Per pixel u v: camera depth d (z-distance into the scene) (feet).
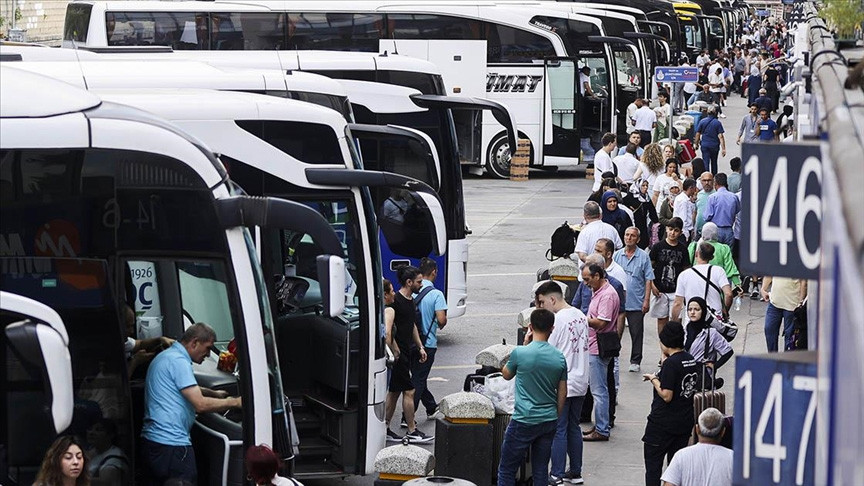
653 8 212.64
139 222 32.42
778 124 141.18
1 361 29.04
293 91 55.83
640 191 82.23
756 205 18.08
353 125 57.77
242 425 33.68
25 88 32.40
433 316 56.54
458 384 64.03
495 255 99.86
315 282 47.03
